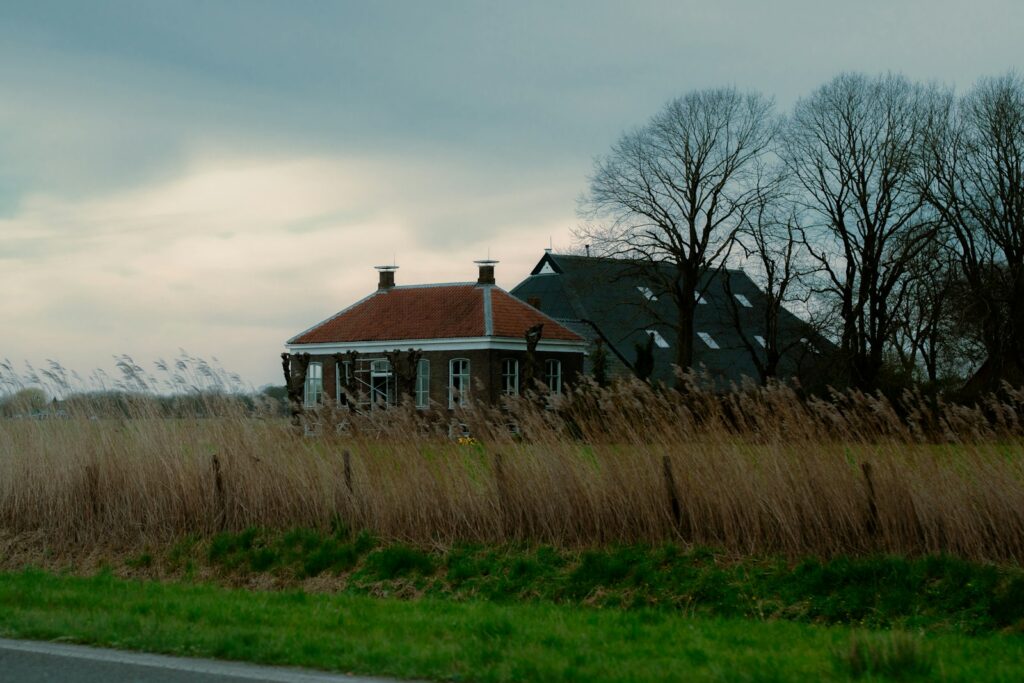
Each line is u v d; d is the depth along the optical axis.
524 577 13.55
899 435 13.70
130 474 16.66
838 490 13.12
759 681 7.29
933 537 12.59
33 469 17.08
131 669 7.90
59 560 16.05
